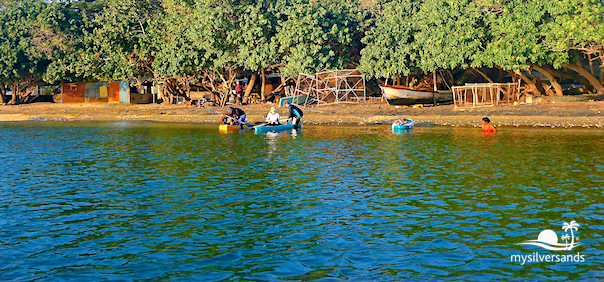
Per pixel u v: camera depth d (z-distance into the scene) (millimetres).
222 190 18203
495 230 13141
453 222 13859
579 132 34531
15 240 12711
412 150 27562
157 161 24953
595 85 46625
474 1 47125
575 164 22500
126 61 60438
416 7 55406
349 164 23359
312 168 22469
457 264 10914
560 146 28219
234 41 55344
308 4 56375
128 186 19062
